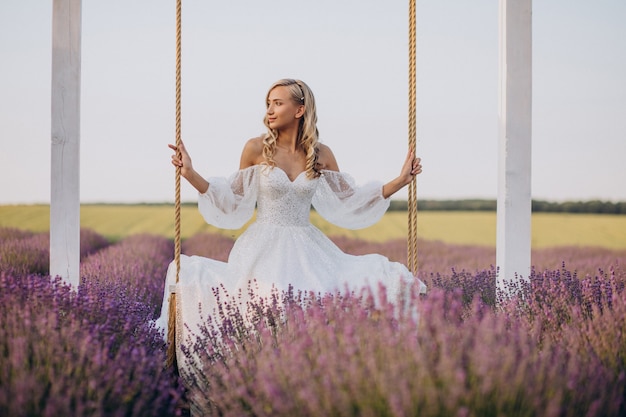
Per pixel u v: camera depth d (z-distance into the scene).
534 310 3.10
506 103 3.78
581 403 2.13
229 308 3.00
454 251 7.34
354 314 2.45
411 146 3.36
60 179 3.61
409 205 3.40
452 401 1.83
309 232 3.63
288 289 3.11
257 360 2.42
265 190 3.57
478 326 2.25
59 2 3.61
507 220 3.78
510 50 3.78
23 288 2.75
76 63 3.63
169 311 3.18
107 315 2.75
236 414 2.23
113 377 2.25
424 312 2.17
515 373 2.02
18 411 1.98
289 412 2.01
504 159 3.79
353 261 3.59
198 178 3.32
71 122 3.62
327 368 2.06
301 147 3.72
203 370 2.65
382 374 1.92
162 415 2.41
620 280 3.56
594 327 2.70
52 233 3.61
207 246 7.48
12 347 2.30
